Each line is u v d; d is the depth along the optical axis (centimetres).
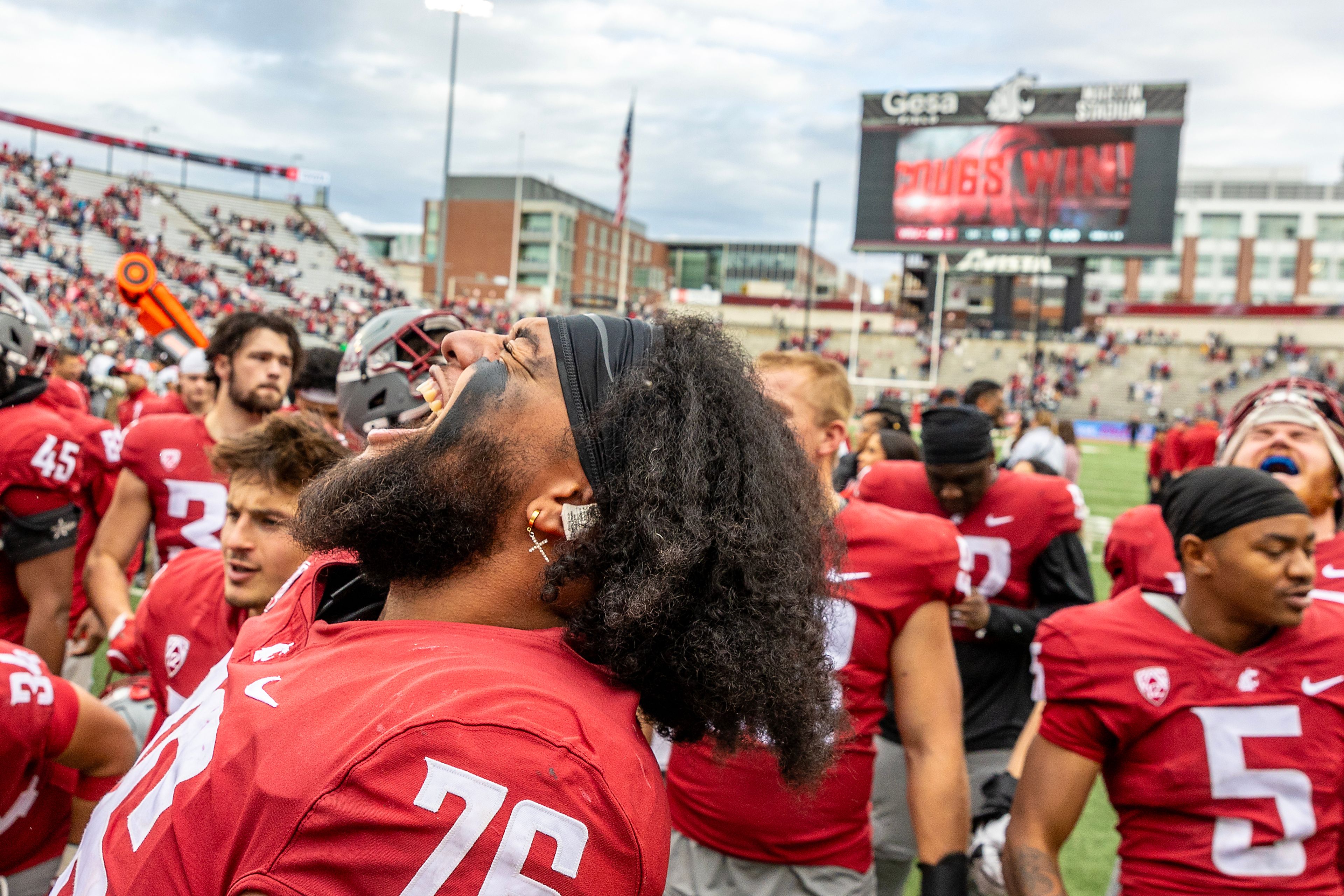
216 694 88
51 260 3120
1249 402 252
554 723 72
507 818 67
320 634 86
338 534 84
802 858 186
